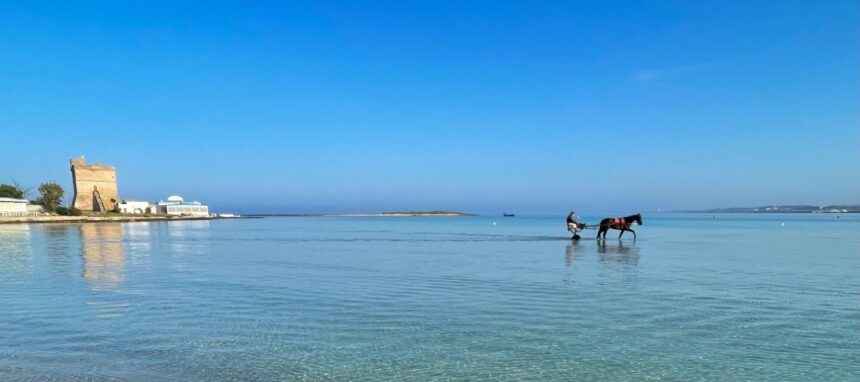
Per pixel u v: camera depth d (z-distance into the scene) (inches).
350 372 371.9
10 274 885.2
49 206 5531.5
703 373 369.7
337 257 1221.7
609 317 534.0
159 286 744.3
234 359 399.5
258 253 1363.2
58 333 472.4
